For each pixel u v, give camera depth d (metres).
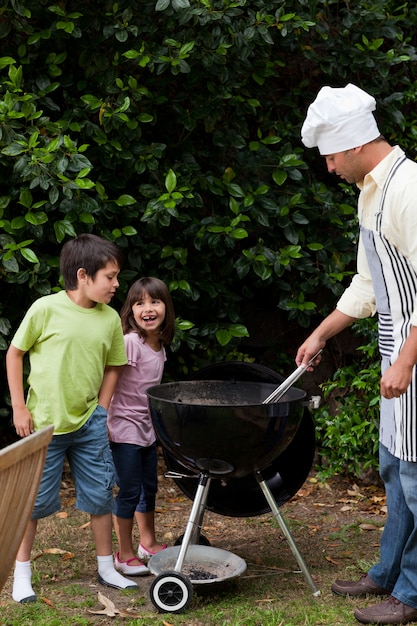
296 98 5.02
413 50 4.88
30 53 4.44
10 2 4.26
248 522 4.11
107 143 4.38
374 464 4.44
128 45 4.43
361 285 3.21
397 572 3.12
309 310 4.84
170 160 4.75
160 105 4.70
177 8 4.13
